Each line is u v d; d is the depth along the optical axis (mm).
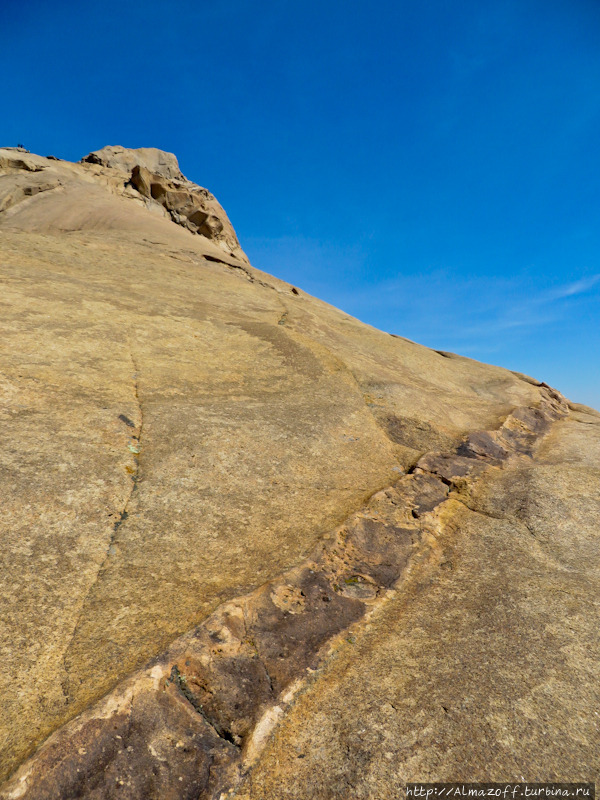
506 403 10938
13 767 2189
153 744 2418
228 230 32719
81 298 9328
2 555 3316
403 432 7293
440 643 3176
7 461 4215
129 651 2875
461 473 6191
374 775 2299
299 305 14586
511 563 4234
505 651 3055
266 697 2752
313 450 5977
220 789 2285
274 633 3219
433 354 14375
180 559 3746
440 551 4535
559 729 2500
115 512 4078
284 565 3912
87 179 27047
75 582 3305
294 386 7957
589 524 4918
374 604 3666
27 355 6391
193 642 2941
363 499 5203
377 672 2949
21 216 20969
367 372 9367
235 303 12516
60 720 2436
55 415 5191
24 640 2805
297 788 2289
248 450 5543
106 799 2166
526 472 6145
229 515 4402
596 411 12820
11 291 8609
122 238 17453
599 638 3178
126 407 5844
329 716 2648
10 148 27375
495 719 2555
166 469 4812
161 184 28344
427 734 2488
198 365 7867
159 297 11070
